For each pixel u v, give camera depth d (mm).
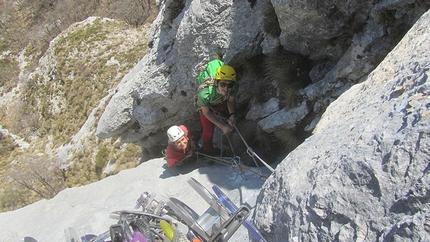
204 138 5590
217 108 5121
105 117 8031
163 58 6680
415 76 2223
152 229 2377
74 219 4980
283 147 5398
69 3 28172
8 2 32531
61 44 23656
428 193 1623
